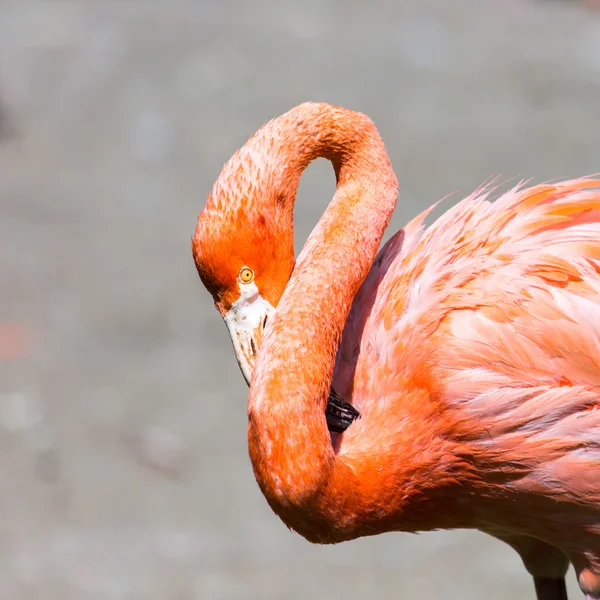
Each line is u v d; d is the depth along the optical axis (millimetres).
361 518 5680
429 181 17672
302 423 5379
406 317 5984
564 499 5852
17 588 9383
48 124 21984
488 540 10594
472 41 24156
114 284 16250
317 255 5898
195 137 20859
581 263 5887
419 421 5852
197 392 13242
